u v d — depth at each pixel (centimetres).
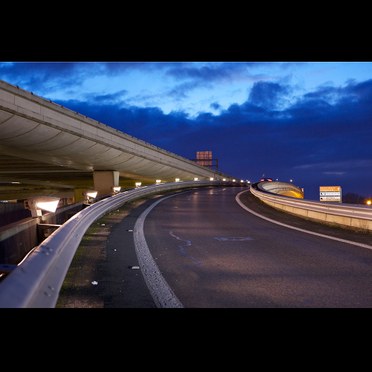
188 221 1623
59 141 3127
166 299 560
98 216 1469
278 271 746
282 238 1178
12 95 2361
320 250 977
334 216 1523
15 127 2545
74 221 859
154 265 791
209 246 1033
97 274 707
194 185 5547
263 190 3056
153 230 1327
